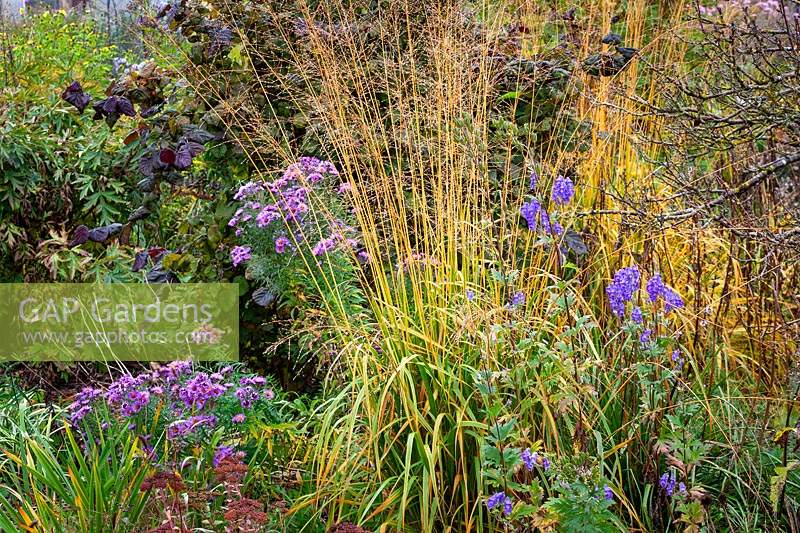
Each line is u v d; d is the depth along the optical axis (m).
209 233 4.50
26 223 5.39
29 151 5.24
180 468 3.26
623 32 6.02
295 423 3.52
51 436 3.99
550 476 2.80
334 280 3.58
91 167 5.39
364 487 3.20
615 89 4.26
